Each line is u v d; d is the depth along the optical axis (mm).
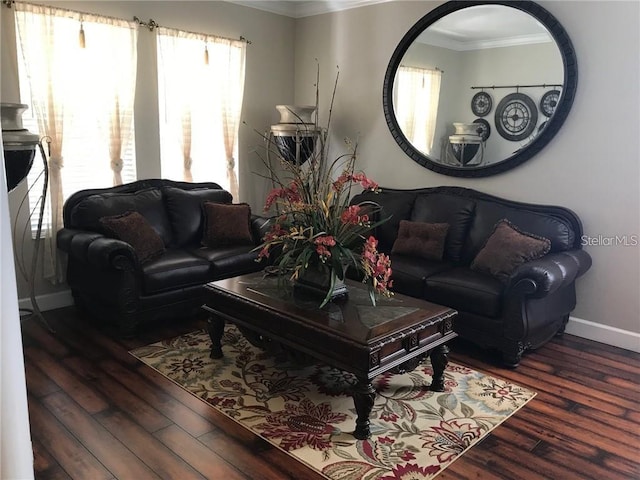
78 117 4113
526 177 4055
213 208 4465
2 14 3641
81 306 4086
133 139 4508
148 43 4469
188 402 2770
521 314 3199
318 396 2871
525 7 3885
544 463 2314
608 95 3584
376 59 4949
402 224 4281
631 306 3639
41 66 3842
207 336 3703
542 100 3887
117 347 3457
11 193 3814
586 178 3750
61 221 4070
